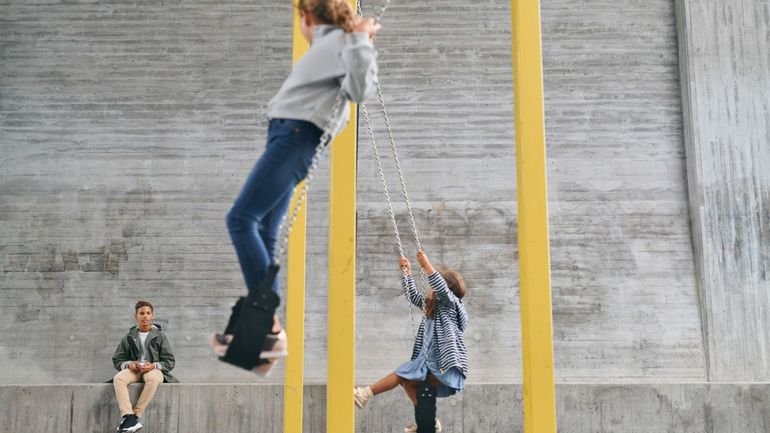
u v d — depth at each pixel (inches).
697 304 360.8
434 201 369.4
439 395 204.7
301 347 194.5
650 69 380.8
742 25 376.5
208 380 352.5
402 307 358.3
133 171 370.9
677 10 382.6
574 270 363.6
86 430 289.1
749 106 370.6
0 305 358.6
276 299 96.6
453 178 371.6
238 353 95.5
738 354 351.9
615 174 372.5
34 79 378.0
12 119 374.3
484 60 381.4
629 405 300.0
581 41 382.9
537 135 140.0
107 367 353.4
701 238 360.5
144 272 362.3
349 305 145.3
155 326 301.7
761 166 366.3
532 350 134.0
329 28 105.5
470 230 366.3
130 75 378.6
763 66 373.7
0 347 354.9
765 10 377.7
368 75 99.2
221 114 376.2
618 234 366.9
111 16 383.6
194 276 362.0
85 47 380.8
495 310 358.3
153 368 289.7
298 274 195.9
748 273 357.7
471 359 353.7
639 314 359.9
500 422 297.9
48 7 384.2
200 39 382.0
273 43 382.3
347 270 146.4
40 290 360.2
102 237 364.8
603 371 354.3
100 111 375.6
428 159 373.1
